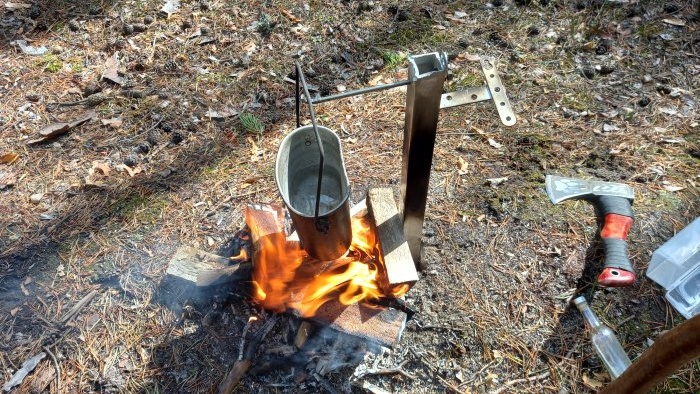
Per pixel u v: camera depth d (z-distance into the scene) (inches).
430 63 60.2
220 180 102.3
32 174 103.5
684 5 133.7
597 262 86.7
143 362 77.4
